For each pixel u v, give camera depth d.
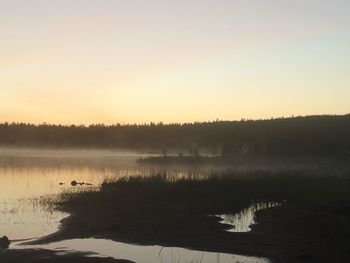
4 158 99.75
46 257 16.09
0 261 15.45
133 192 32.41
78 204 27.81
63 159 98.50
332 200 26.86
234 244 18.53
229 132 111.81
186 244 18.64
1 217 23.77
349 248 16.67
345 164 57.50
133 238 19.53
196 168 59.69
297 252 17.08
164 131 153.00
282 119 101.25
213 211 25.86
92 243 18.66
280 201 29.06
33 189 36.38
